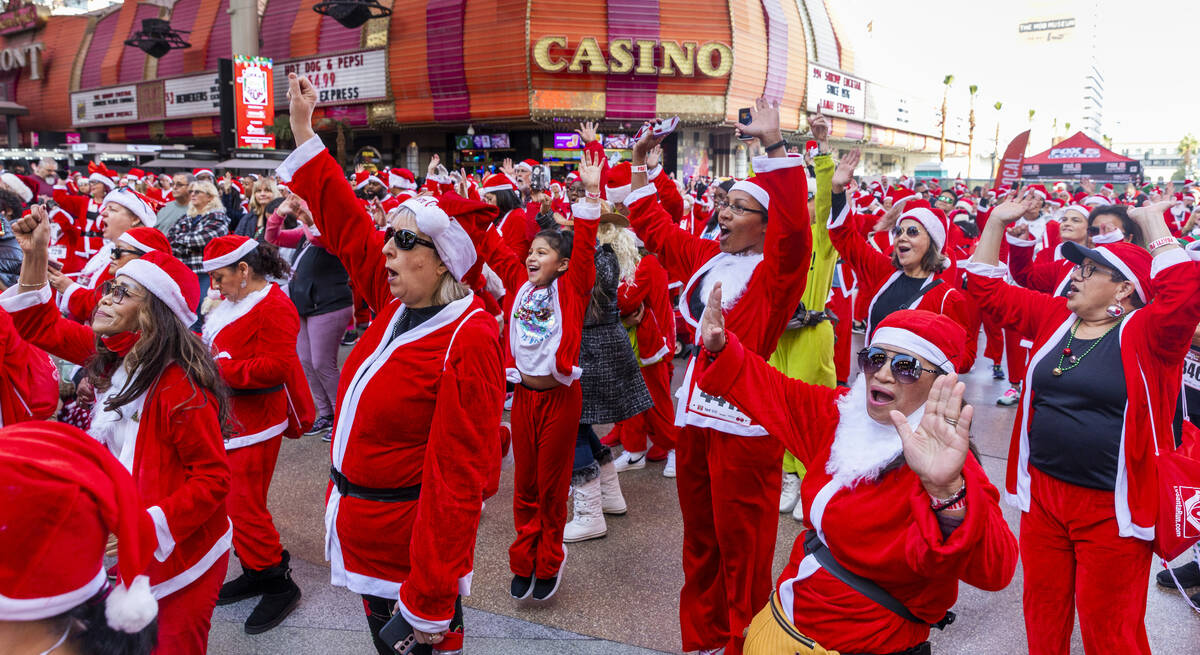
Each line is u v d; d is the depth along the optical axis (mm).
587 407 4441
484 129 35062
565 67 30719
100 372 2650
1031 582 3143
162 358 2459
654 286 5246
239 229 8180
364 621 3713
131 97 45688
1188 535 2854
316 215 2924
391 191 9078
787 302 3225
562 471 3822
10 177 9430
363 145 38594
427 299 2604
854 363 8867
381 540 2590
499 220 7020
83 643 1172
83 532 1127
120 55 46344
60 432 1193
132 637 1232
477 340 2498
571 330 3693
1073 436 2984
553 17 30703
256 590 3736
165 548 2326
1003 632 3699
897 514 1994
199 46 42188
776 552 4477
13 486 1046
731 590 3252
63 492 1089
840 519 2086
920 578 2008
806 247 3107
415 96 34031
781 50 35156
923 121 54688
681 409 3346
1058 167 28406
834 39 39906
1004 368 9258
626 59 30703
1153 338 2918
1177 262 2842
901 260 4898
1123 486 2887
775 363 4824
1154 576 4266
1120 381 2918
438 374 2498
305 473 5574
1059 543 3072
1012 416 7219
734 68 32062
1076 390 2988
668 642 3580
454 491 2430
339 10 30406
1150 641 3625
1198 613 3873
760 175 3029
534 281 3807
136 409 2523
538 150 34125
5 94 52969
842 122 42469
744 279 3369
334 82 35625
